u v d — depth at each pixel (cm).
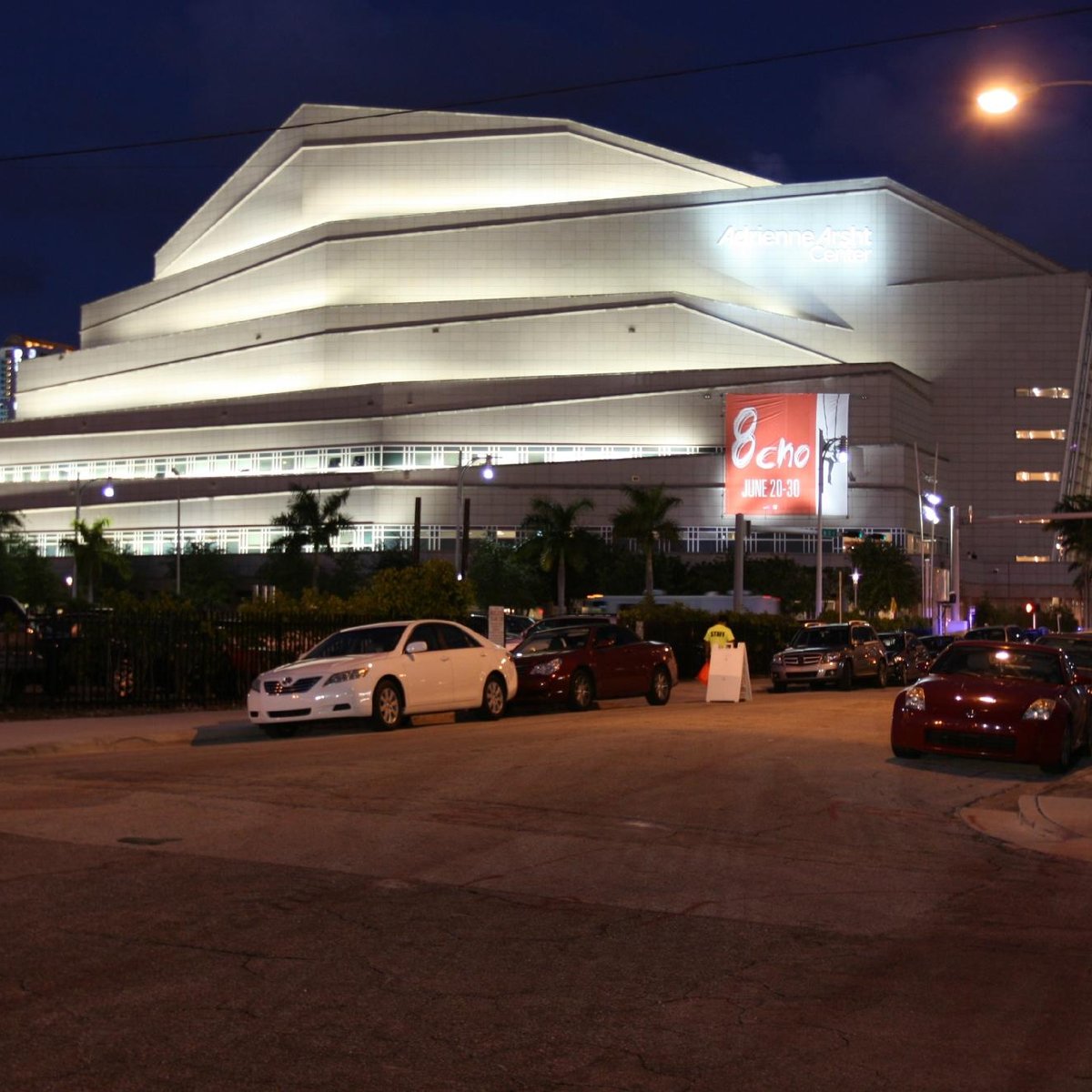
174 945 748
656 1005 672
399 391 11575
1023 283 12494
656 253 12256
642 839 1155
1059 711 1753
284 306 12812
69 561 11969
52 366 14375
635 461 11081
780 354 11900
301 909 845
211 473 12344
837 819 1328
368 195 12744
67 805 1231
